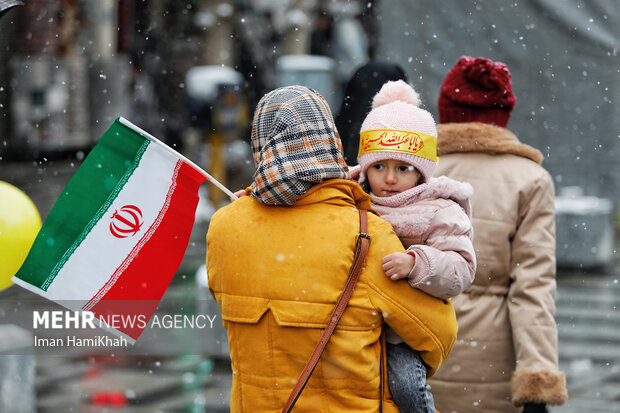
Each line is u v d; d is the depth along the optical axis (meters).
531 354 9.45
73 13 54.56
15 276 8.29
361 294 6.84
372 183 7.74
